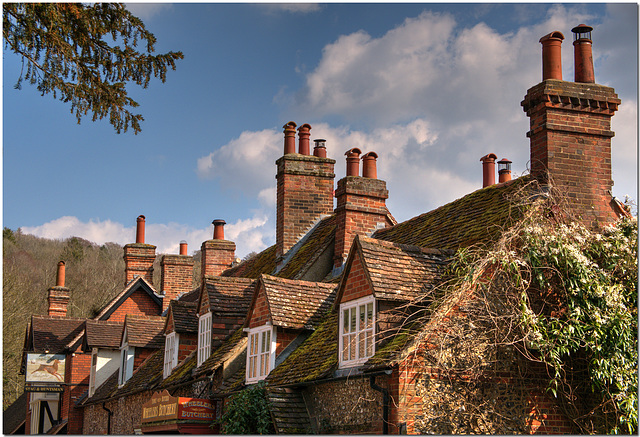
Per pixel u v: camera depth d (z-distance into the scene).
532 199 13.18
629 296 12.27
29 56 11.54
